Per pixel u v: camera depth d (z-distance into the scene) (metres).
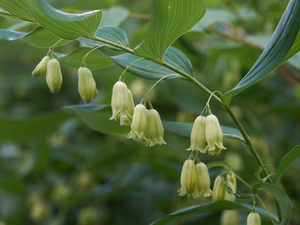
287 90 0.85
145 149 0.85
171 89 0.78
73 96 1.16
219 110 0.82
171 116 0.92
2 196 0.96
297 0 0.47
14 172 1.02
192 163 0.50
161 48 0.49
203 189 0.50
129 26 0.99
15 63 1.24
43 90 1.18
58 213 0.93
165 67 0.51
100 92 1.06
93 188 0.86
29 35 0.50
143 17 0.70
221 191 0.53
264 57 0.48
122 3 1.02
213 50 0.72
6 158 1.08
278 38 0.48
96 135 1.03
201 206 0.52
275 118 0.94
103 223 0.86
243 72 0.83
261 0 0.77
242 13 0.75
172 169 0.75
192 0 0.45
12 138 0.78
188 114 0.83
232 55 0.76
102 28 0.50
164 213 0.89
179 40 0.76
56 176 0.89
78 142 0.98
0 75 1.24
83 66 0.49
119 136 0.91
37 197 0.89
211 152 0.49
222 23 0.71
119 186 0.81
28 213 0.96
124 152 0.82
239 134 0.52
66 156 0.94
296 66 0.60
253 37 0.66
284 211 0.50
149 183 0.91
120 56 0.52
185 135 0.52
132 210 0.87
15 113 1.17
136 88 0.85
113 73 0.83
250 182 0.83
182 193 0.50
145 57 0.49
